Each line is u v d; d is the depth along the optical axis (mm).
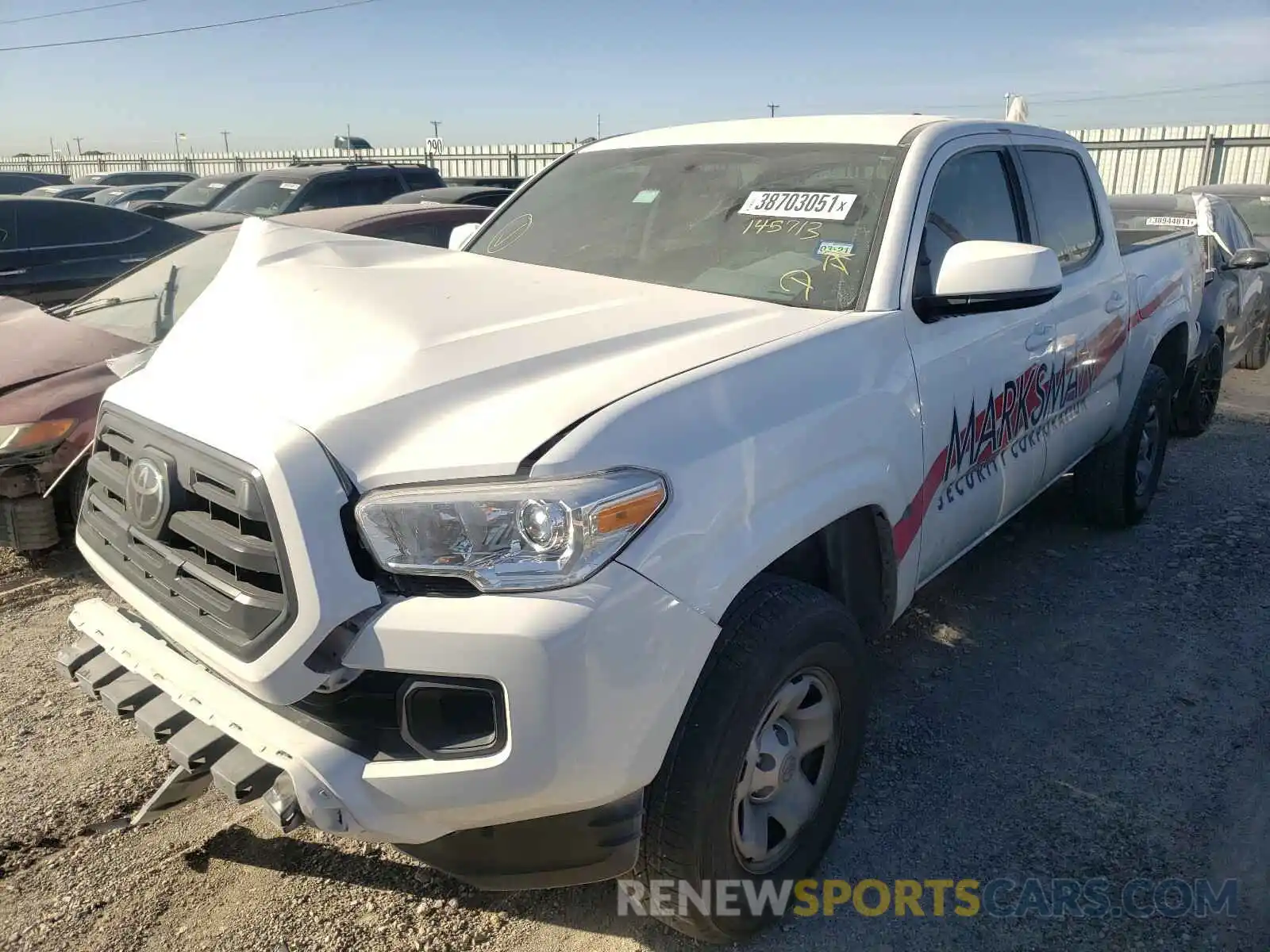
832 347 2576
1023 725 3426
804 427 2365
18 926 2469
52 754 3219
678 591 2004
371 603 1896
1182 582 4605
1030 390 3582
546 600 1851
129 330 5305
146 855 2744
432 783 1875
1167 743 3320
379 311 2402
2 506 4422
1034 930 2510
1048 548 5004
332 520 1880
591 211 3660
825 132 3459
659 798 2135
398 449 1960
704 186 3465
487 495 1867
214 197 12812
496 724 1868
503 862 2047
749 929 2420
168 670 2219
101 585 4539
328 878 2668
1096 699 3598
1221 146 21469
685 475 2049
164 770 3152
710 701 2135
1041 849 2805
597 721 1889
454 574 1869
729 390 2250
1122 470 4918
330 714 1994
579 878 2074
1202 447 7016
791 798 2504
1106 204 4500
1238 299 8047
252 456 1924
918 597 4449
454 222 7242
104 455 2510
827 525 2580
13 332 5207
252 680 1938
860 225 3018
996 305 2896
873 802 3002
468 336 2312
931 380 2896
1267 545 5047
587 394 2090
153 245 8328
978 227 3453
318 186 11297
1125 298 4488
